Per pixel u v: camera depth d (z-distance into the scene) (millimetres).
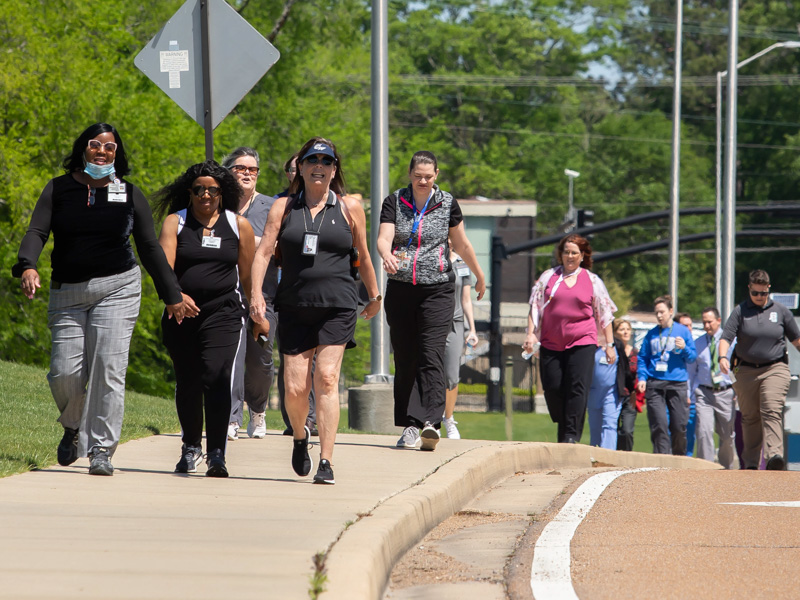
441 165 165875
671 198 103375
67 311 22500
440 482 22578
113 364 22469
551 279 35344
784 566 17719
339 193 23328
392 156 155125
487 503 24297
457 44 197625
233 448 28719
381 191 43031
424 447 28562
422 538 19688
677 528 21047
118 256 22406
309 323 22578
